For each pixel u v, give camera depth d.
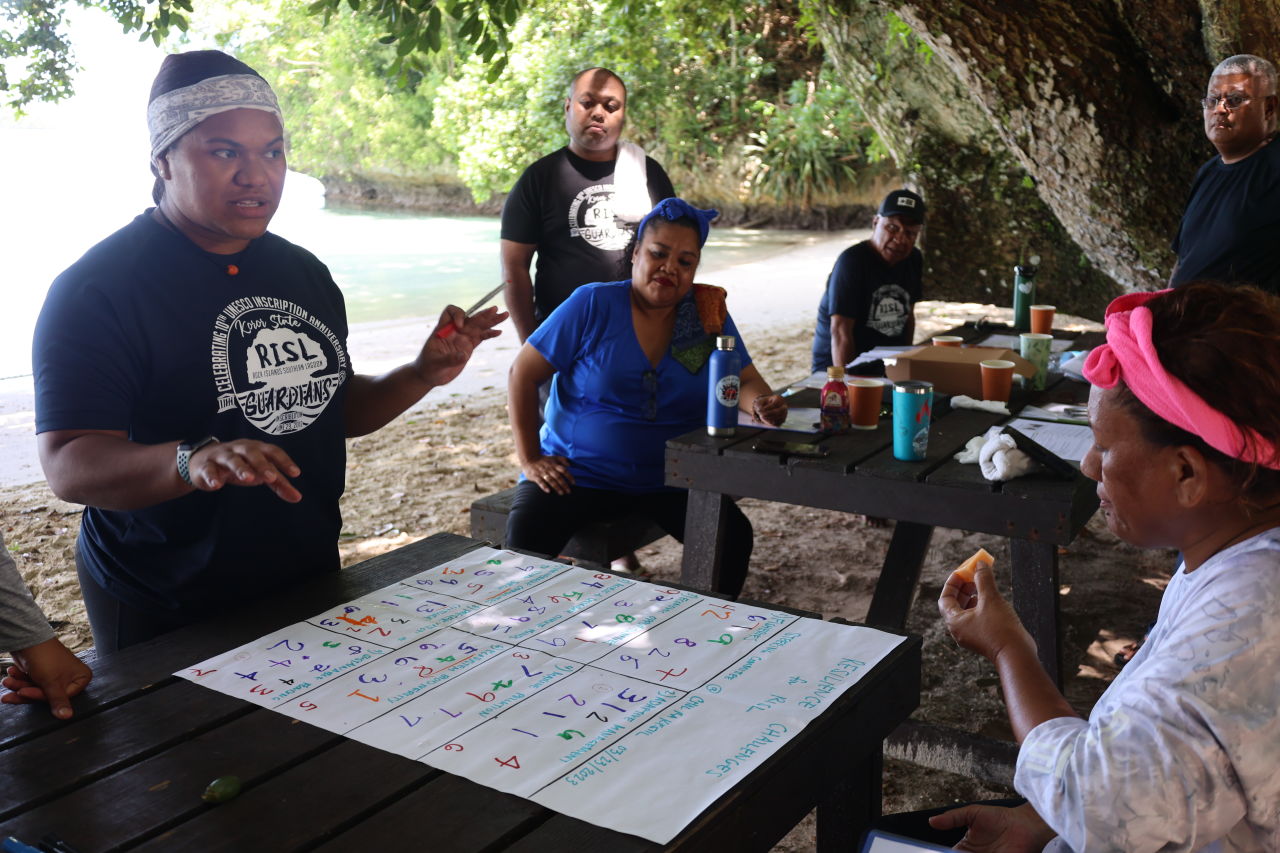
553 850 1.32
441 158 26.45
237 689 1.74
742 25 21.69
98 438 1.91
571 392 3.77
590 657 1.83
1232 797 1.17
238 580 2.20
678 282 3.54
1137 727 1.20
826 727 1.61
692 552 3.35
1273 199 4.25
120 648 2.24
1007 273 8.34
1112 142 6.01
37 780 1.49
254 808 1.42
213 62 2.03
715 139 22.08
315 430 2.28
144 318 2.04
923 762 3.11
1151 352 1.23
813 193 21.62
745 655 1.83
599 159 4.74
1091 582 4.42
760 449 3.21
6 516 5.33
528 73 17.95
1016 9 5.76
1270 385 1.19
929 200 8.43
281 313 2.21
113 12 5.63
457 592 2.12
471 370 8.91
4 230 19.80
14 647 1.70
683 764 1.50
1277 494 1.25
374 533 5.12
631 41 12.26
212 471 1.72
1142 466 1.29
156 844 1.35
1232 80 4.29
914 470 2.99
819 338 5.16
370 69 25.78
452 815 1.39
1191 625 1.23
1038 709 1.44
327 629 1.96
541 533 3.62
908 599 3.41
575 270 4.77
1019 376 3.90
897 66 8.23
